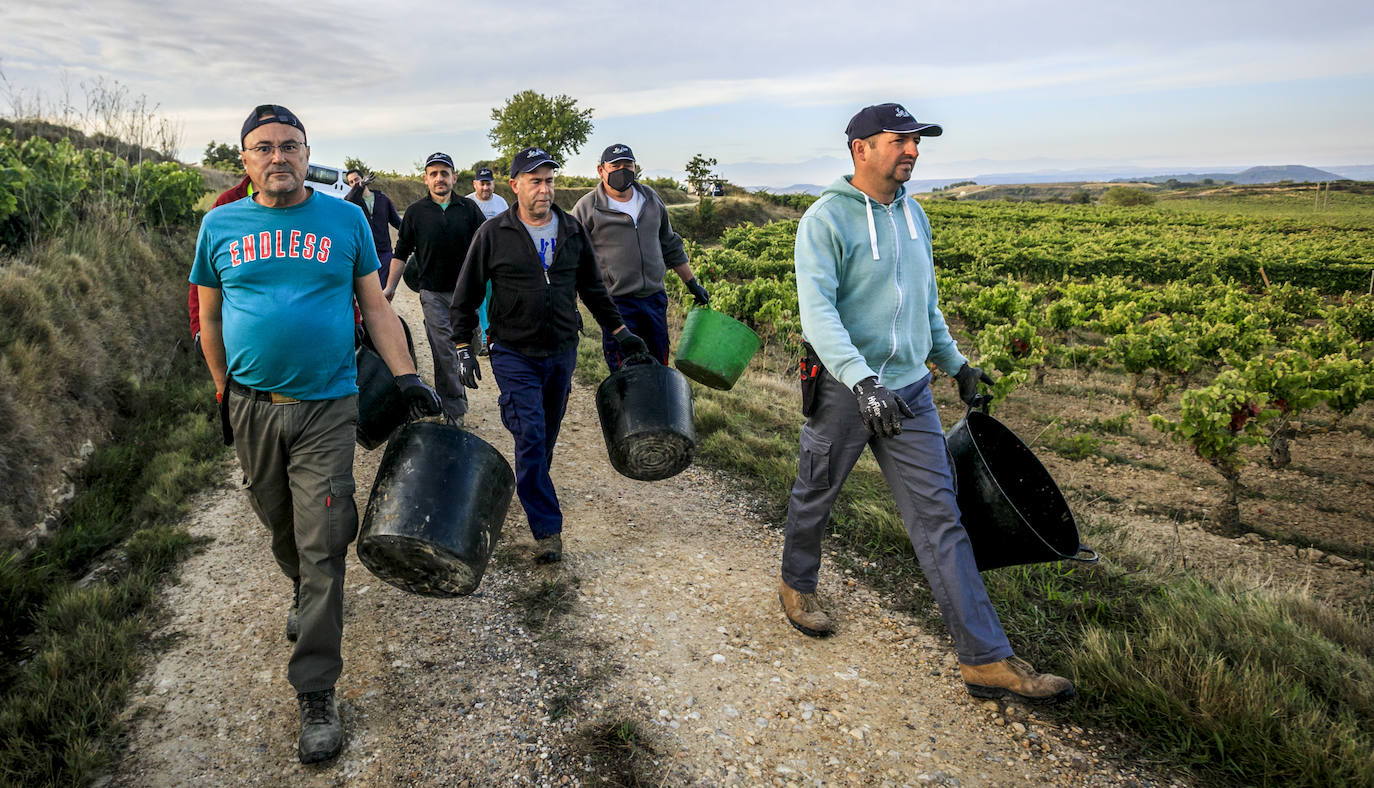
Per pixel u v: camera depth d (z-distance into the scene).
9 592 2.98
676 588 3.33
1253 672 2.49
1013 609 3.03
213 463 4.55
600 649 2.84
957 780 2.20
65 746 2.24
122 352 5.58
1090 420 8.42
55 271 5.59
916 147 2.46
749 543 3.84
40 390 4.18
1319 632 3.02
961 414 8.73
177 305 7.27
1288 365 7.96
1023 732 2.39
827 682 2.68
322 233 2.33
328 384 2.34
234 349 2.28
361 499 4.25
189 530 3.77
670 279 13.38
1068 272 31.92
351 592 3.21
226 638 2.87
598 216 4.54
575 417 6.03
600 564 3.53
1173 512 5.92
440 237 4.98
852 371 2.35
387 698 2.54
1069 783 2.17
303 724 2.29
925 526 2.56
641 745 2.33
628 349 3.58
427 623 2.97
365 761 2.26
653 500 4.36
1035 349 10.07
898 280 2.58
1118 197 134.25
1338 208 122.19
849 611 3.15
